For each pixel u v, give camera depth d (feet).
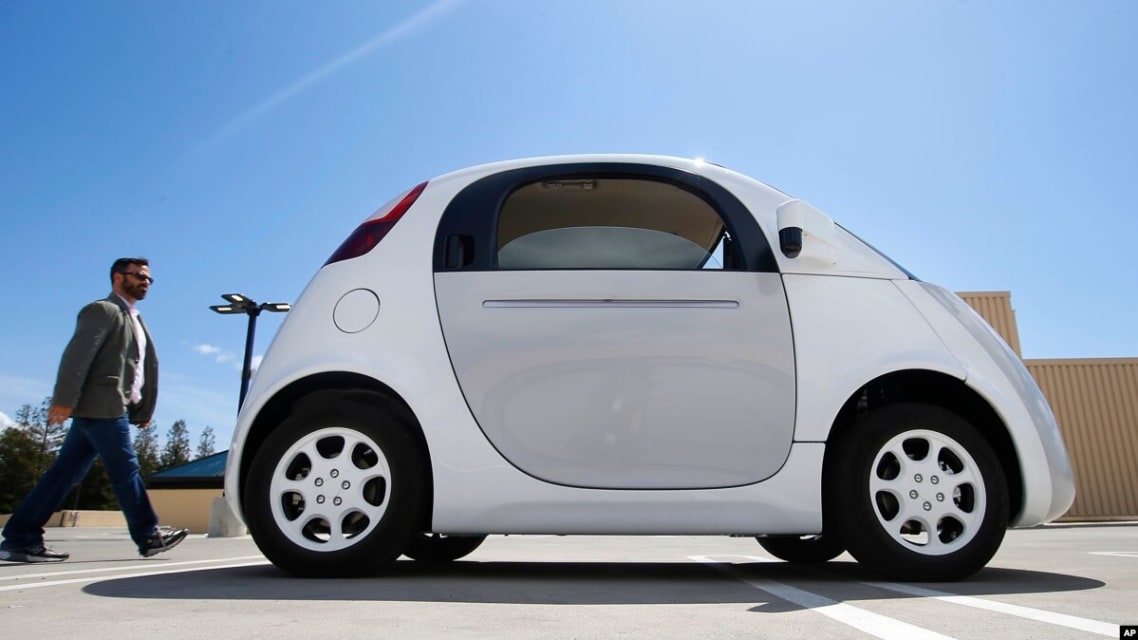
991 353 8.45
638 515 7.83
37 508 11.71
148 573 9.07
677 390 8.05
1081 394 57.31
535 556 13.33
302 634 4.79
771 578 8.43
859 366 8.13
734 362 8.11
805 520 7.84
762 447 7.97
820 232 8.55
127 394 12.04
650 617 5.49
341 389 8.39
